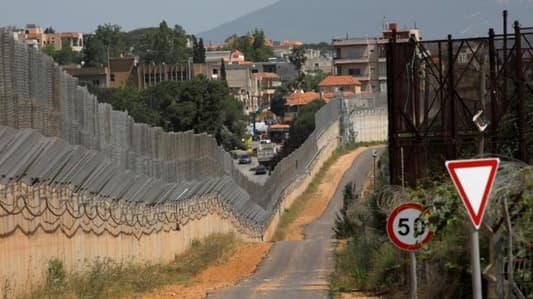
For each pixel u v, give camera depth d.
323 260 86.81
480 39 64.31
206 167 103.50
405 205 38.22
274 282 65.75
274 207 160.25
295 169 191.00
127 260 71.56
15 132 48.81
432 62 65.31
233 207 122.19
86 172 61.03
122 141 70.00
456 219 32.66
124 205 71.25
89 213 62.53
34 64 52.00
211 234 106.75
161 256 82.88
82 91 60.81
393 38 65.75
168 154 85.56
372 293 54.69
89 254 62.50
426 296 40.94
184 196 92.62
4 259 47.84
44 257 54.00
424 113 65.12
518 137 62.56
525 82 64.38
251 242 118.00
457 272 38.94
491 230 29.09
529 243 28.95
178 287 62.41
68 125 57.97
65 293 52.59
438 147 65.00
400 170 64.75
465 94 65.44
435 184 39.47
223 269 81.31
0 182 47.81
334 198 194.88
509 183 28.98
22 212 50.66
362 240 66.56
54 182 56.00
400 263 52.41
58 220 56.50
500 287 28.09
